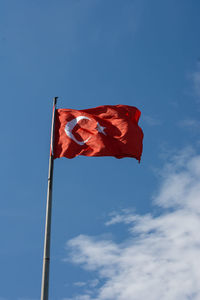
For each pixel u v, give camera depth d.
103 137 21.42
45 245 17.12
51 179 19.38
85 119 21.78
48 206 18.23
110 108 22.48
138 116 23.31
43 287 16.05
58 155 20.73
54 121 21.55
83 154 20.92
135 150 21.55
